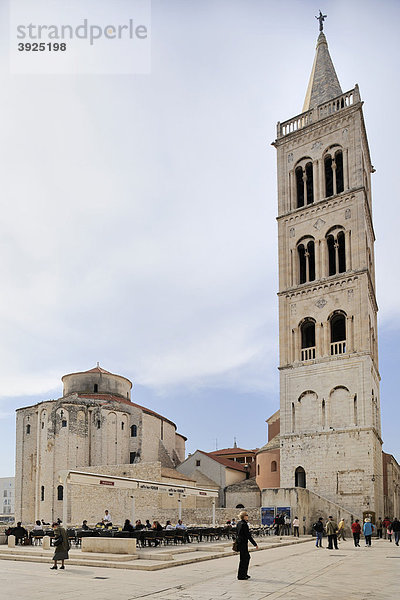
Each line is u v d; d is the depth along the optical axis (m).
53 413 97.19
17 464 105.69
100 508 83.56
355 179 72.19
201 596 20.48
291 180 78.31
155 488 46.69
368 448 63.00
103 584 23.47
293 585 23.22
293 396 70.06
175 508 81.06
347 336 67.94
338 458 64.56
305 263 75.06
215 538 51.03
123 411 102.56
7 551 37.22
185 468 100.69
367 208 74.69
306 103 83.75
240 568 24.88
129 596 20.50
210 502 91.62
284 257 75.81
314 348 70.62
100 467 84.88
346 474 63.66
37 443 99.25
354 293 68.69
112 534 40.03
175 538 44.69
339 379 67.06
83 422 98.44
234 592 21.38
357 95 74.06
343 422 65.56
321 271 72.19
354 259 69.94
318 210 74.25
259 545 44.81
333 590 21.98
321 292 71.31
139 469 80.94
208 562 32.69
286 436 68.88
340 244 72.62
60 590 21.81
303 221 75.50
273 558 35.28
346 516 61.38
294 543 50.28
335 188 74.44
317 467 65.69
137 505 79.56
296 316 72.81
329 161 76.62
